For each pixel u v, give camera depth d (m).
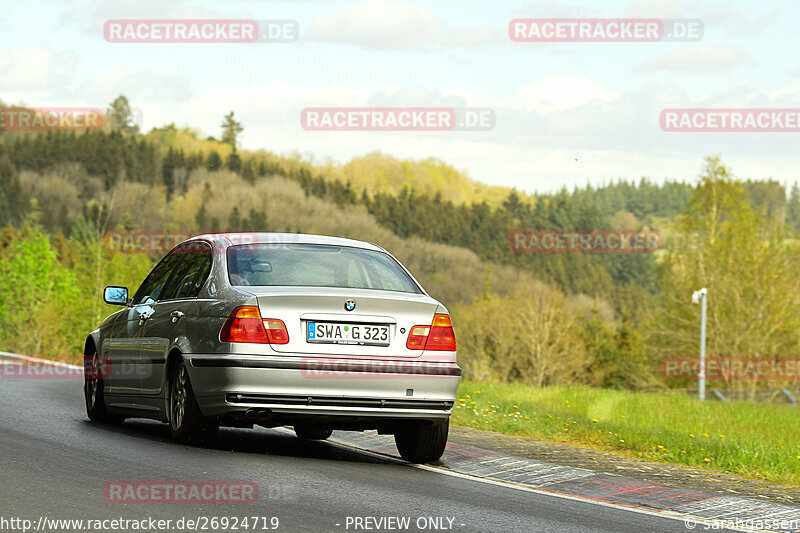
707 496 13.09
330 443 16.88
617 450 18.42
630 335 140.62
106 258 92.75
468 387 36.22
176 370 15.16
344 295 14.16
